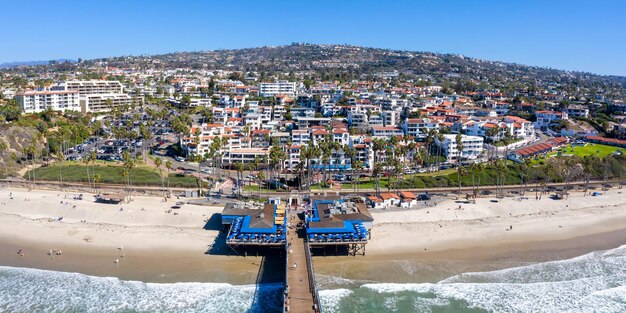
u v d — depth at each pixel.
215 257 99.06
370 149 178.50
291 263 89.69
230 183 154.00
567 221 124.75
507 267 97.81
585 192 150.00
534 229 118.31
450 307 81.94
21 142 183.50
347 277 91.75
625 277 94.06
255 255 99.69
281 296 84.06
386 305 82.06
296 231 106.81
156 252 100.81
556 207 135.12
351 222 106.25
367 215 109.81
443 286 89.00
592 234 116.94
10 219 117.38
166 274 91.88
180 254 100.12
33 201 126.12
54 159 181.75
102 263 96.00
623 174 175.00
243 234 99.44
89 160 166.62
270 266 95.12
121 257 98.69
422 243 107.81
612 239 114.19
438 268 96.38
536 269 97.19
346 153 169.12
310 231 100.00
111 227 112.81
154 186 148.00
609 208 136.62
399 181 157.75
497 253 104.31
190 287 87.19
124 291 85.88
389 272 94.06
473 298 85.06
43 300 82.69
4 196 131.38
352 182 158.62
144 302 82.38
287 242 96.44
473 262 99.56
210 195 138.12
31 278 90.00
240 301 82.50
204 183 150.75
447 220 121.56
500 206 132.25
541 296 86.25
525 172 168.75
